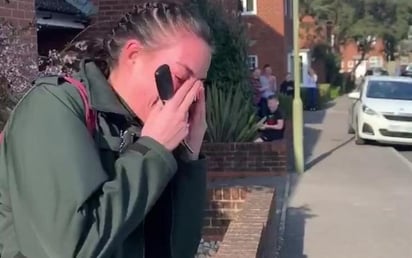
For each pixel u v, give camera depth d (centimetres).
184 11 200
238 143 1155
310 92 3203
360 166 1305
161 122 182
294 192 1026
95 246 167
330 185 1088
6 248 180
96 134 187
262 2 3109
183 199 213
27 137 175
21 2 693
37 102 180
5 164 182
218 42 1216
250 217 585
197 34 197
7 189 182
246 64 1287
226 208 729
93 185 169
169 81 188
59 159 170
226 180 1132
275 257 680
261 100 1378
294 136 1227
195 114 207
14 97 516
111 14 1133
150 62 195
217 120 1197
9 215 183
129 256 196
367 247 725
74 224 165
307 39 4725
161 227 214
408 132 1606
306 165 1316
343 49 5619
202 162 217
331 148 1609
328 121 2509
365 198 982
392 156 1454
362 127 1656
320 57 4788
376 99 1684
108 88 197
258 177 1152
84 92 191
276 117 1305
